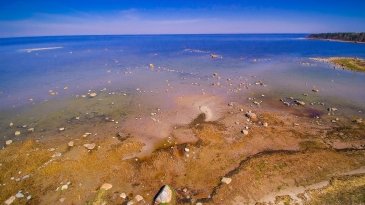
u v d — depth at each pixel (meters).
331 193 7.49
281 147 10.12
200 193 7.61
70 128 11.86
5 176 8.18
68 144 10.10
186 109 14.20
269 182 7.95
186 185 7.97
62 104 15.21
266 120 12.64
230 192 7.56
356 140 10.66
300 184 7.89
